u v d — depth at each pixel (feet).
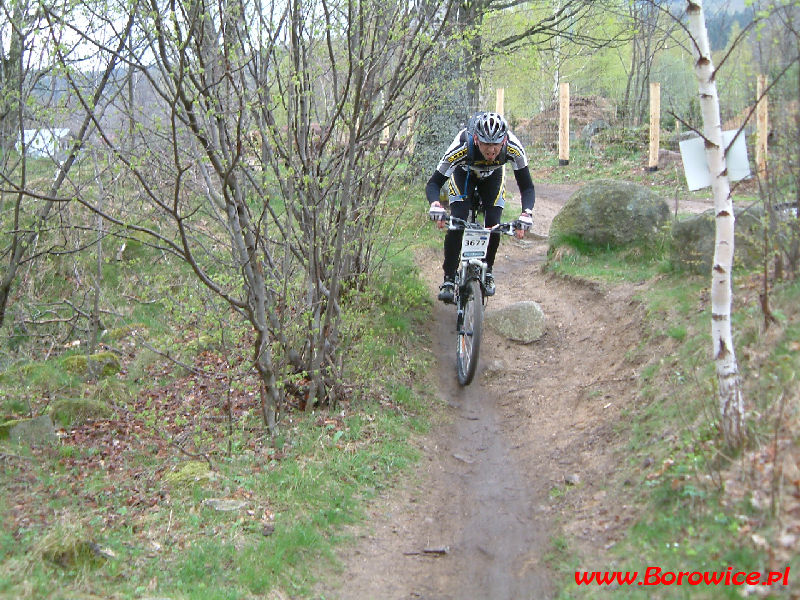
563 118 59.93
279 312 19.74
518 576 13.97
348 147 19.56
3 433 19.40
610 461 16.40
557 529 14.98
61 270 33.27
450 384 23.13
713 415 14.17
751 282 18.62
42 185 31.42
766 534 11.26
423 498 17.33
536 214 42.42
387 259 28.19
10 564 13.08
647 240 27.76
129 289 32.19
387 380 22.50
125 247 34.19
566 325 25.11
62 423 21.24
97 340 29.40
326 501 16.61
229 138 17.53
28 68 20.48
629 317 22.59
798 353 14.48
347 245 20.98
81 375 25.72
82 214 34.01
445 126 36.55
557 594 13.01
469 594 13.74
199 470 17.54
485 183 22.11
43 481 17.22
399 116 21.47
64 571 13.33
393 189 25.17
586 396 20.10
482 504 16.84
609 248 28.48
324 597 13.69
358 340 22.88
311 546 14.92
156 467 18.24
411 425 20.52
